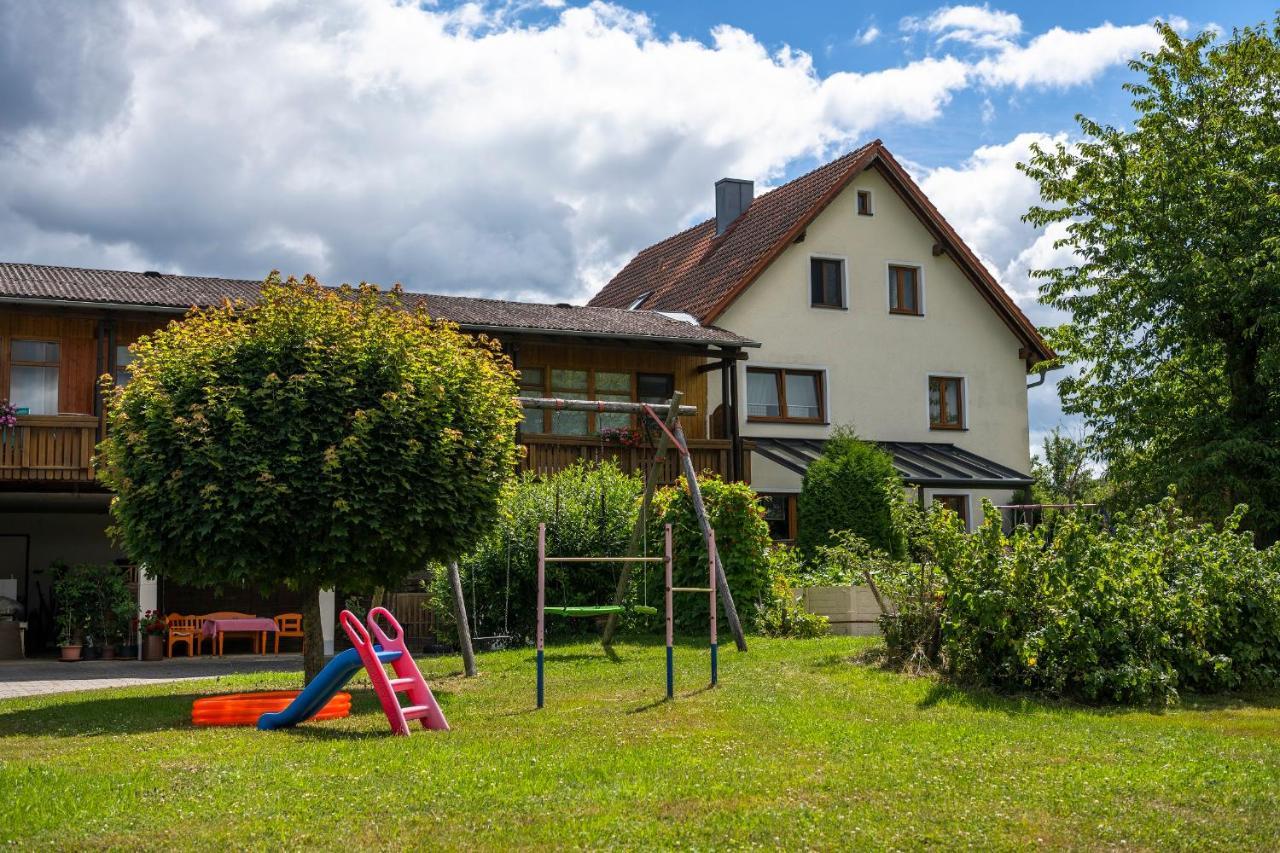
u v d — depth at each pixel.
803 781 7.82
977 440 32.16
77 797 7.34
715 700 11.48
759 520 18.86
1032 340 32.91
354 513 12.31
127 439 12.43
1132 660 12.02
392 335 13.05
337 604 23.98
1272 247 24.23
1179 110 26.81
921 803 7.31
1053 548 12.57
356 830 6.66
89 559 25.95
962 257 32.06
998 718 10.62
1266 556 13.77
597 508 19.84
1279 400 25.56
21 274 22.41
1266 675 13.09
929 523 13.57
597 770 8.16
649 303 33.25
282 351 12.60
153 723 11.19
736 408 26.91
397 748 9.14
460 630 14.69
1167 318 26.28
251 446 12.22
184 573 12.54
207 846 6.36
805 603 19.14
